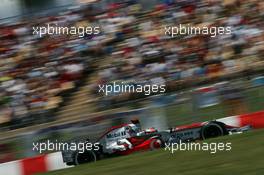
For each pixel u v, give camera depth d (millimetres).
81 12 66312
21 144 43000
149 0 66312
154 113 44156
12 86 58656
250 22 61625
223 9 63969
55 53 62094
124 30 62938
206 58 57562
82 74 59094
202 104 43875
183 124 43719
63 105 56031
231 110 44062
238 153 29578
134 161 33281
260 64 55750
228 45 58500
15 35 65125
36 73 60031
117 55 60250
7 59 62406
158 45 59938
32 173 41656
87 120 43125
